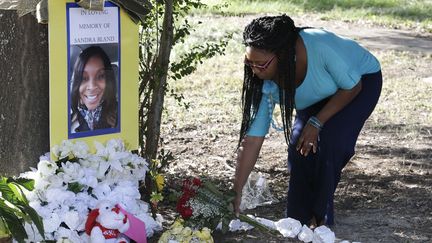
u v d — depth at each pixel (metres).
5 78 4.26
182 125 8.10
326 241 4.61
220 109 8.87
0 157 4.33
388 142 7.71
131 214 4.18
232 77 10.64
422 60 12.62
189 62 5.51
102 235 4.04
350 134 4.73
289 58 4.43
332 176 4.74
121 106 4.38
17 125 4.30
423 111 9.16
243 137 4.78
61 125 4.12
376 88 4.80
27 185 4.03
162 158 5.44
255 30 4.41
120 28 4.29
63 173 4.09
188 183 4.51
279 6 18.58
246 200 5.61
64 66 4.08
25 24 4.18
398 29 16.47
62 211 4.05
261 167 6.72
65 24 4.05
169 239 4.25
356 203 5.76
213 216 4.46
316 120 4.61
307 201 4.97
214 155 7.05
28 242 4.01
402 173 6.61
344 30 16.03
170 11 5.14
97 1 4.04
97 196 4.18
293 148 4.89
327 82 4.58
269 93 4.71
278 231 4.71
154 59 5.28
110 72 4.29
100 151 4.23
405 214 5.47
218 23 15.23
